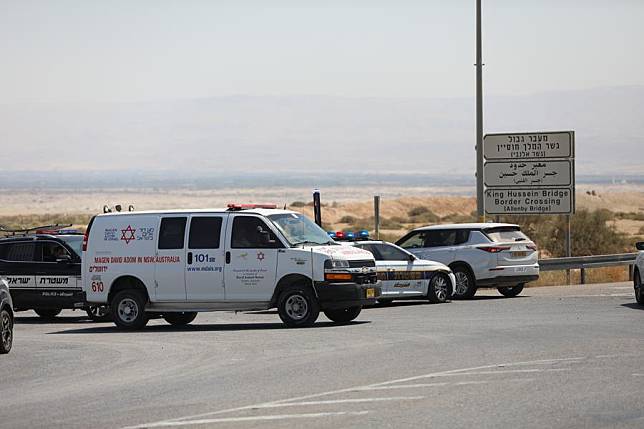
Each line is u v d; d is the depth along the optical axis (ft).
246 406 79.41
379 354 106.11
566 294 186.29
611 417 72.79
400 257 167.73
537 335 119.65
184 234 140.87
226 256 138.82
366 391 84.58
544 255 281.95
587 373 91.30
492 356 102.89
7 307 114.42
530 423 71.20
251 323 147.84
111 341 126.82
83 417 77.00
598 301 166.71
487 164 223.51
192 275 140.05
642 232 414.21
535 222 296.30
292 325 136.67
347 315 143.02
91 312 162.30
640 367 94.38
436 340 116.78
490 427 70.13
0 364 106.42
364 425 71.51
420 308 160.56
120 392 87.56
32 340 129.70
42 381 95.04
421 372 93.71
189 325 148.97
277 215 140.67
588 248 292.61
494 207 223.51
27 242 163.02
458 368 95.55
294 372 95.50
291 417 74.79
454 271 178.81
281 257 136.87
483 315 145.79
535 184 221.05
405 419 73.15
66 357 111.45
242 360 104.63
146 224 142.72
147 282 141.90
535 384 86.17
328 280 135.13
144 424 73.72
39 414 78.69
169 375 96.27
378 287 141.18
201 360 105.81
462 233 180.75
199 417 75.56
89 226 145.79
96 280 144.77
